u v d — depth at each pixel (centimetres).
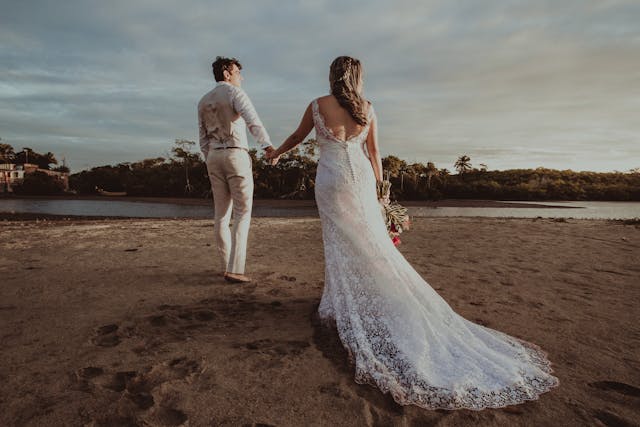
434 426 166
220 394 190
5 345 244
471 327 253
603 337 265
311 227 978
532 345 244
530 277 434
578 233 830
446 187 9544
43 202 6391
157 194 8906
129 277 421
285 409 178
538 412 177
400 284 242
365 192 271
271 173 7988
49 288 376
